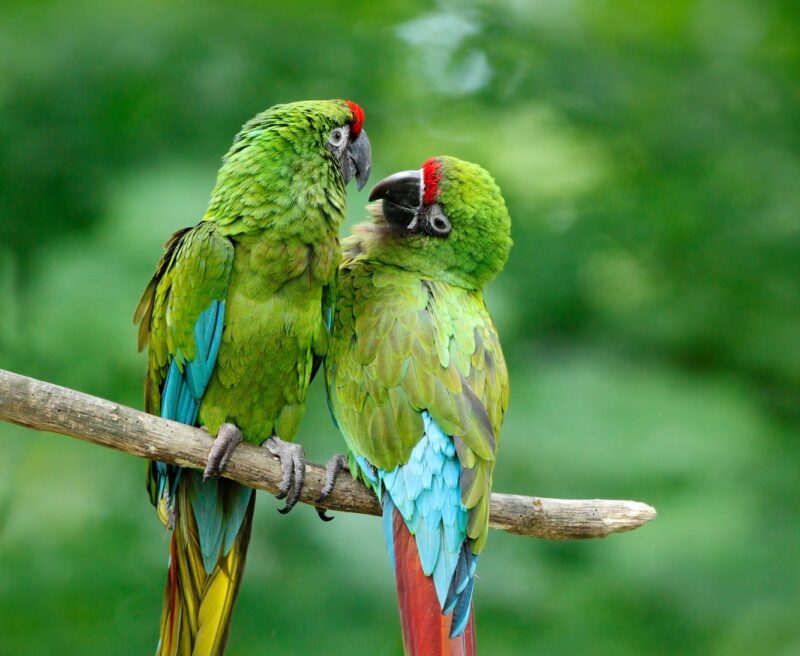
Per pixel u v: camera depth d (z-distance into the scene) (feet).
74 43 43.57
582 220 48.57
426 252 29.73
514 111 50.21
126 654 37.17
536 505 27.50
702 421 41.65
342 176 28.99
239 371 27.12
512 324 41.63
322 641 36.73
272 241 27.09
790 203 48.88
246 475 26.68
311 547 37.42
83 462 39.40
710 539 38.47
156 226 38.06
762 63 52.03
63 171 42.80
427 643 25.55
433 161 30.32
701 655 38.73
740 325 47.62
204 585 27.43
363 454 27.27
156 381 28.71
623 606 38.96
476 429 26.94
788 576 38.99
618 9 53.16
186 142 43.34
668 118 50.29
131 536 38.55
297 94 45.85
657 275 49.57
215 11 45.98
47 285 38.11
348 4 49.65
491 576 39.14
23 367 37.50
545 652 38.24
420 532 26.40
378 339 27.91
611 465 39.68
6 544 38.17
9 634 37.58
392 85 49.26
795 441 44.24
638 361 46.16
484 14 50.29
